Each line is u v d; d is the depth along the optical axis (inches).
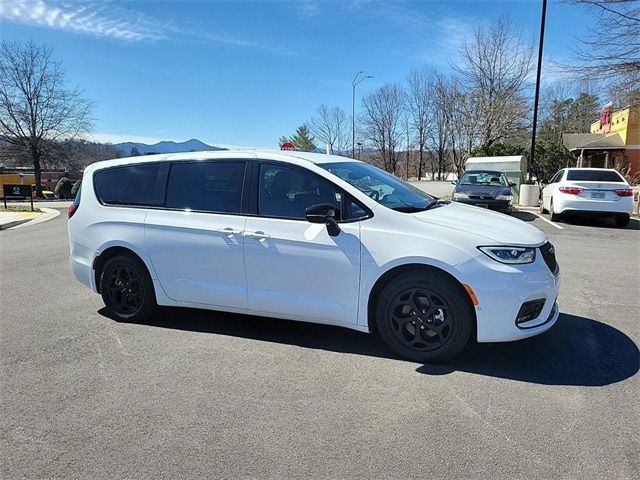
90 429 111.9
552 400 121.9
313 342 163.6
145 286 182.4
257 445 104.7
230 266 165.8
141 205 183.6
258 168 165.6
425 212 152.5
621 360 145.6
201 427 112.0
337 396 125.8
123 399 125.7
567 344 158.1
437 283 139.0
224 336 170.7
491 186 503.5
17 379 138.3
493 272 134.6
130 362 149.2
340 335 169.8
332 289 152.0
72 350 159.6
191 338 169.3
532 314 139.9
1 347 162.9
